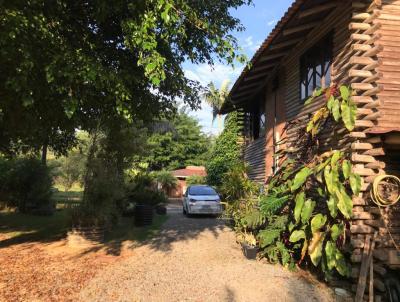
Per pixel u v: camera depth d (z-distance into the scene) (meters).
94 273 7.84
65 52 6.11
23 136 10.03
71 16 7.21
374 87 7.13
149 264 8.64
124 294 6.54
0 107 7.25
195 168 44.41
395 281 6.90
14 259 9.02
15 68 5.97
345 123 6.96
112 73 6.44
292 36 9.47
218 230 13.92
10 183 19.03
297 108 10.47
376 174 7.00
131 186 18.55
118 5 6.39
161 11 5.86
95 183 11.65
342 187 6.69
